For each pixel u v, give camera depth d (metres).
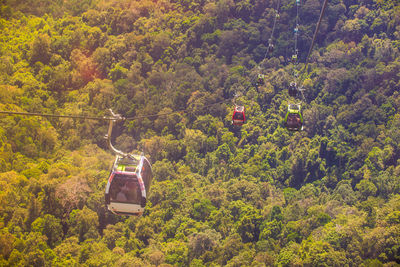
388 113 104.81
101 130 101.50
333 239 71.25
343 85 112.00
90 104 110.12
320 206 82.88
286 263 66.94
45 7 147.75
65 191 75.19
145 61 121.50
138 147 96.81
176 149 96.56
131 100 108.56
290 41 125.94
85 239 70.25
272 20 131.12
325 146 98.50
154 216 76.44
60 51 127.19
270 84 114.38
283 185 94.56
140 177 20.64
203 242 68.50
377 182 89.81
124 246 69.12
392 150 95.50
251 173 91.62
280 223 75.94
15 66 121.00
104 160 92.12
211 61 121.62
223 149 97.44
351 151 99.62
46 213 73.31
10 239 64.81
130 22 136.38
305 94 113.75
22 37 134.38
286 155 99.00
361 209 83.06
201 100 108.88
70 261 63.75
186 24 131.38
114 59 123.00
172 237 73.25
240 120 46.69
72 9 148.00
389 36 128.00
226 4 134.25
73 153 93.31
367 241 71.19
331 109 108.81
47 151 95.25
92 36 130.25
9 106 98.00
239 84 113.00
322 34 129.50
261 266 64.56
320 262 65.81
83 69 120.31
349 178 94.31
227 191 84.00
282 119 107.31
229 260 66.56
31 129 95.31
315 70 117.50
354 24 127.50
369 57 121.62
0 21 137.88
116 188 20.70
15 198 73.31
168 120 104.19
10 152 87.56
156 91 112.19
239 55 124.38
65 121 102.19
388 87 109.50
